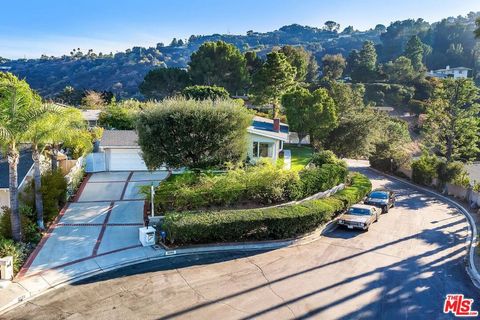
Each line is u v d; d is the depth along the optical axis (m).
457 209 29.89
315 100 45.03
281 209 20.55
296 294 14.45
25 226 17.83
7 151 16.70
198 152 24.55
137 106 50.31
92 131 36.06
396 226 23.84
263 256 17.89
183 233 17.94
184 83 74.62
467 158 51.97
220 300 13.76
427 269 17.36
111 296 13.76
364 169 48.44
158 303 13.39
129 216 21.48
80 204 23.09
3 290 13.79
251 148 32.84
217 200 21.72
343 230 22.44
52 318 12.33
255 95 59.22
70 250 17.23
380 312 13.51
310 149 46.72
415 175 39.59
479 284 16.05
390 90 87.94
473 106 43.47
